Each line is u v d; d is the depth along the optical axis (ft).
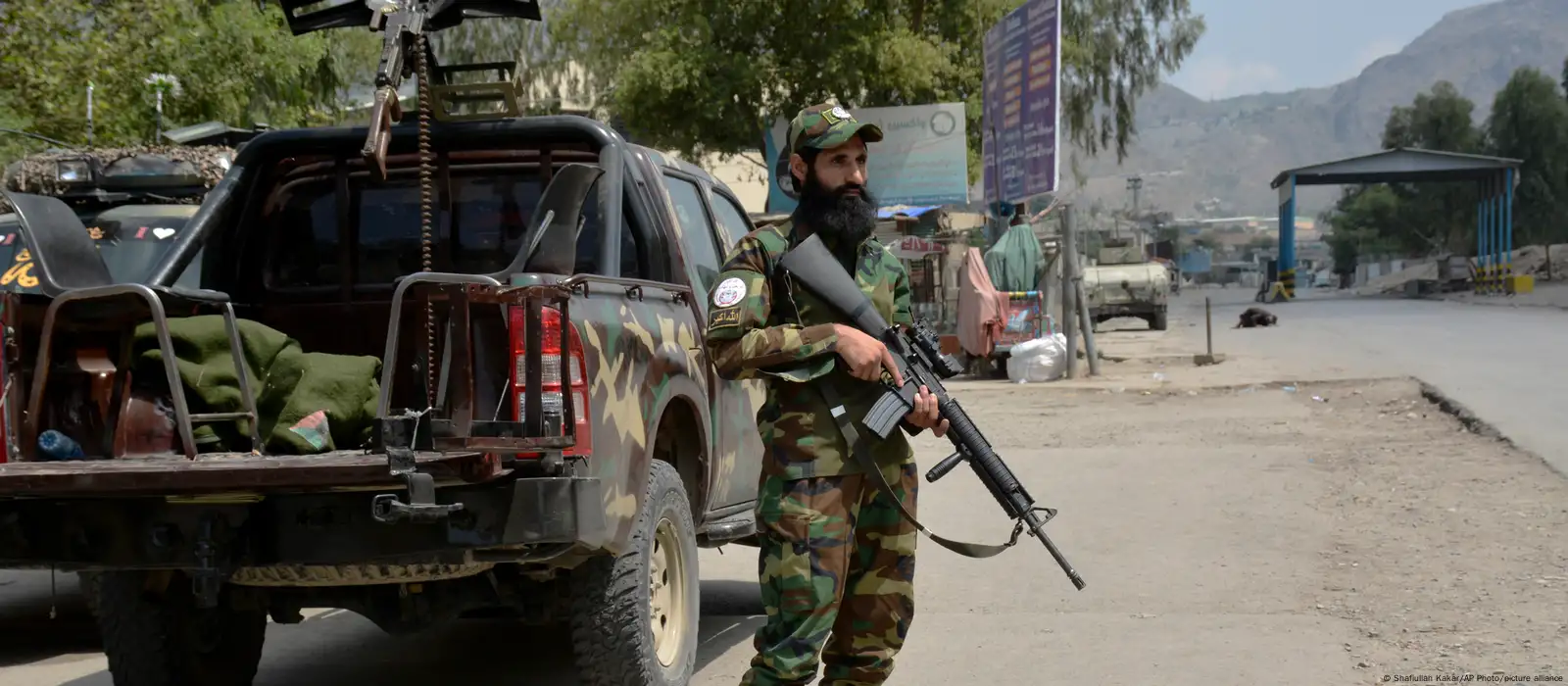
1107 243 131.64
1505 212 228.22
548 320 14.40
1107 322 143.33
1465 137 313.94
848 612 13.20
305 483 13.69
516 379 14.26
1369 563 25.00
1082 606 22.84
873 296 12.99
